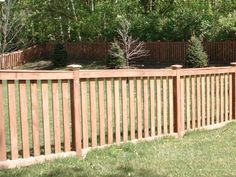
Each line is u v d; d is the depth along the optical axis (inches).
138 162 308.7
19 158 296.8
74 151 318.0
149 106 386.6
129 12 1680.6
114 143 340.2
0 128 287.3
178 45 1371.8
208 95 411.5
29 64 1541.6
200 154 329.7
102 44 1524.4
